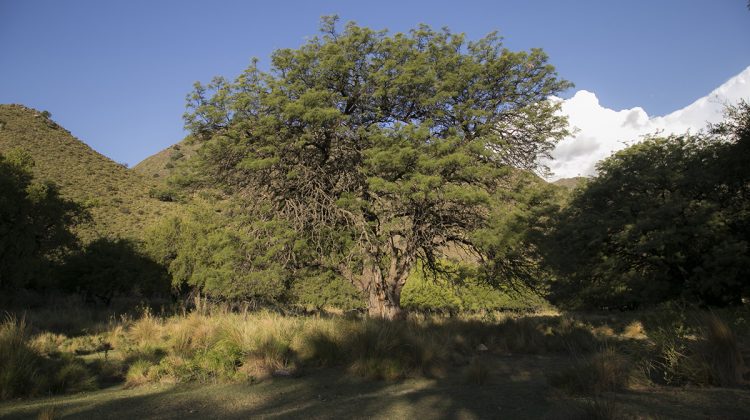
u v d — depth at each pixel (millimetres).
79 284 25250
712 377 4941
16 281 21578
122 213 50531
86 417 4926
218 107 13219
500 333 11836
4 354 6902
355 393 6008
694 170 19281
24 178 22969
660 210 18234
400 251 15188
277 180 13891
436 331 10891
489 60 14055
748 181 18016
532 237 12773
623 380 5207
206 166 13422
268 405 5410
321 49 13320
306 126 12766
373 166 12008
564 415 4129
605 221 19344
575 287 26500
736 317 8586
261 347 7934
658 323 10602
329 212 13820
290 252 13312
